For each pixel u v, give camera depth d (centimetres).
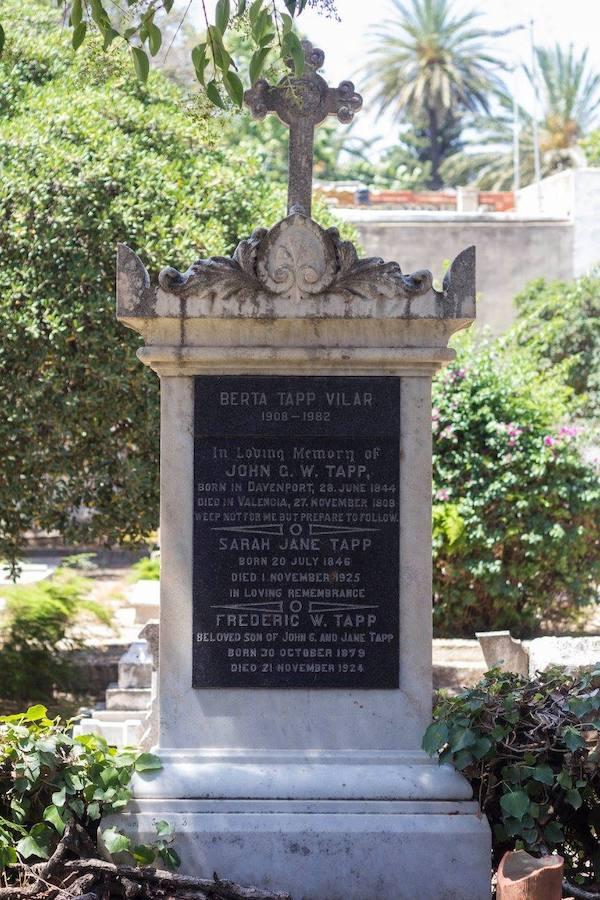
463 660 908
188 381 438
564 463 980
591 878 438
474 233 2011
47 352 820
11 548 891
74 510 900
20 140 854
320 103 460
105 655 1029
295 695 438
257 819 414
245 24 523
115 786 418
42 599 944
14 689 899
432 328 433
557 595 1042
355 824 413
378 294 427
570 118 4075
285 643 438
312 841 411
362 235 2002
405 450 439
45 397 830
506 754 428
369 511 439
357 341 434
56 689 935
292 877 410
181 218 854
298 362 436
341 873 411
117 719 779
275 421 437
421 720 439
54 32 1012
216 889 397
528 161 4012
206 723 436
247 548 438
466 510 963
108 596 1326
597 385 1583
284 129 2567
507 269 2022
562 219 2022
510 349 1479
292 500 438
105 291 838
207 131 708
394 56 4294
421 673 439
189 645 438
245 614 438
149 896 397
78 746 434
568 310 1688
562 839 421
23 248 828
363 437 438
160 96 995
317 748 437
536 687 451
